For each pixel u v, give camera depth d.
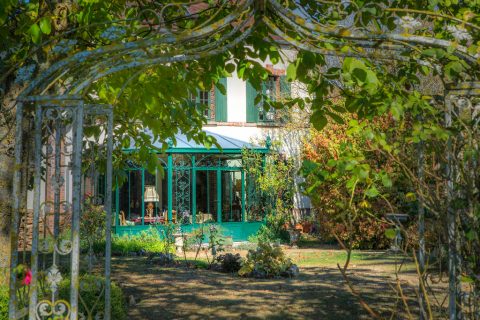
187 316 8.09
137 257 16.09
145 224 20.19
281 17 4.58
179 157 20.02
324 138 17.73
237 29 4.65
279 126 22.22
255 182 21.09
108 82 6.56
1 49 6.34
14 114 6.89
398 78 5.38
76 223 4.35
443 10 5.45
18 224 4.44
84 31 6.35
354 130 4.77
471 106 4.54
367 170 4.56
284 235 20.83
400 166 5.09
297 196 21.94
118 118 8.02
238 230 20.59
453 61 4.47
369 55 4.64
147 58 4.64
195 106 8.02
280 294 9.95
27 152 6.05
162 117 7.40
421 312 5.25
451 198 4.58
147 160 7.74
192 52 4.66
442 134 4.39
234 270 13.37
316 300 9.27
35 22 5.60
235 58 5.86
